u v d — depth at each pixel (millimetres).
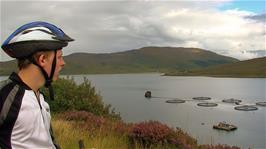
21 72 2301
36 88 2322
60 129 11898
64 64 2434
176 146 12516
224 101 130625
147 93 147875
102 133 12727
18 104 2148
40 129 2217
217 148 12891
